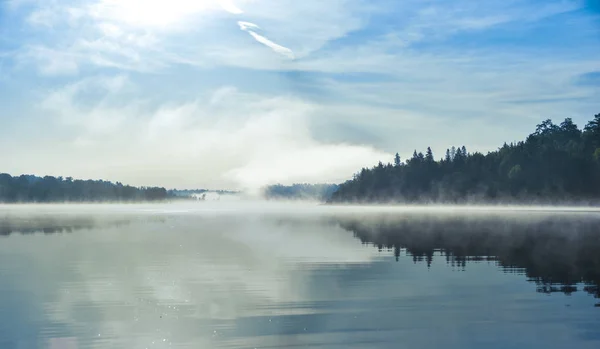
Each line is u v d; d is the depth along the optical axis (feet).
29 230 225.56
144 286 90.02
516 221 296.30
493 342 59.36
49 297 81.30
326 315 70.59
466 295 82.02
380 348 57.77
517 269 107.14
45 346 59.00
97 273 103.24
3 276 99.81
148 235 198.70
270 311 72.95
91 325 66.49
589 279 95.09
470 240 172.86
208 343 59.77
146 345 59.26
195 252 139.44
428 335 61.82
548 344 58.49
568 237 182.29
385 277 98.37
